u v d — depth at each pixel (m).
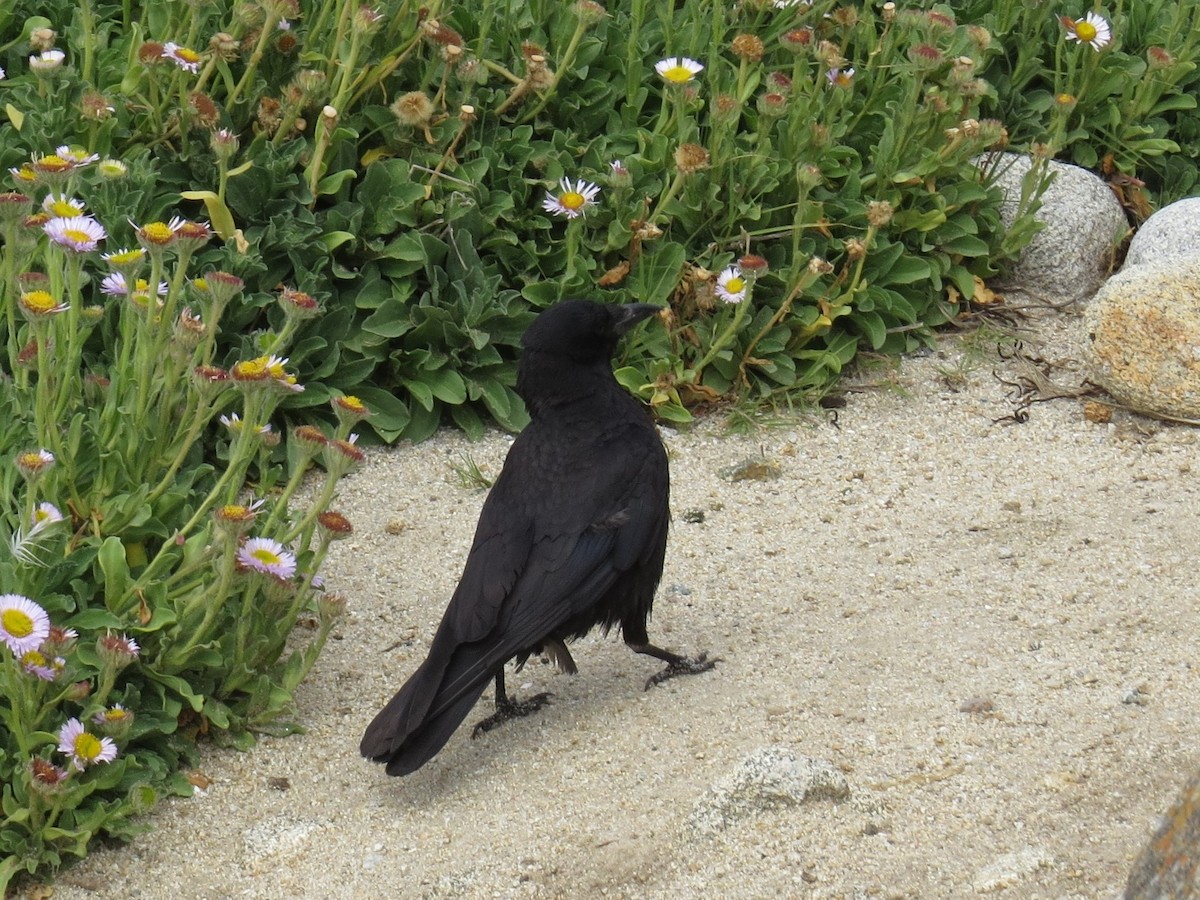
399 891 7.56
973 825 7.59
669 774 8.24
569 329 9.09
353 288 12.06
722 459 11.84
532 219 12.48
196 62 11.43
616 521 8.74
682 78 12.28
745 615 9.96
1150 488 11.23
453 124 12.44
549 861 7.62
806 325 12.47
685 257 12.45
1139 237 13.62
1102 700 8.59
